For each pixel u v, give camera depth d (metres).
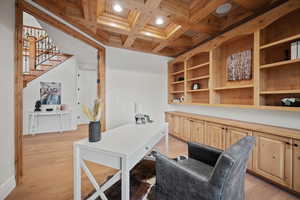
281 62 1.77
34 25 4.74
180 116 3.61
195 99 3.66
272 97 2.06
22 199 1.54
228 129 2.36
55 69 4.62
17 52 1.73
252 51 2.32
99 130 1.56
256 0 1.94
